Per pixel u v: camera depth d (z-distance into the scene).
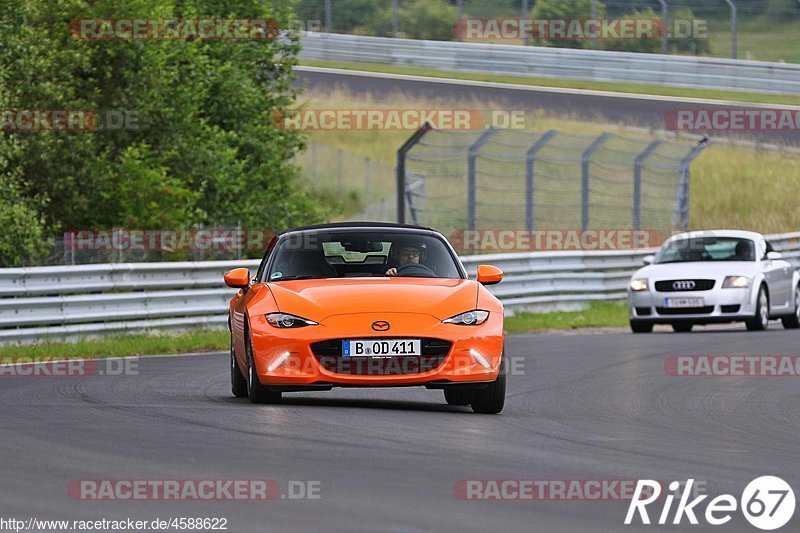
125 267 65.69
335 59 187.88
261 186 107.00
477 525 20.20
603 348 60.81
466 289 37.00
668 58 166.00
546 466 26.27
